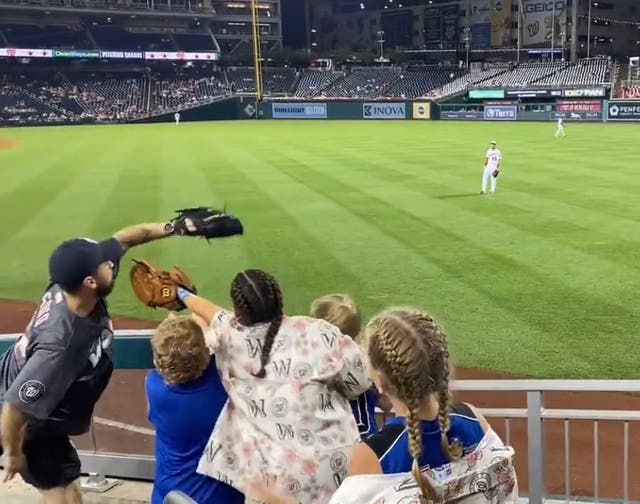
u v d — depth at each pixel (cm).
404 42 9662
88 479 412
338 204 1703
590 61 6500
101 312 300
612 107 4850
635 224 1379
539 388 322
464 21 8869
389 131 4303
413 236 1344
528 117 5244
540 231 1347
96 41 7794
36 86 6969
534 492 342
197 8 8325
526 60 8344
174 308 335
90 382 293
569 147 3002
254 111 6575
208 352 287
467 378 710
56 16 7675
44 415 280
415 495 203
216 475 285
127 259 1234
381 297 984
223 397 289
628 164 2345
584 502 379
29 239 1427
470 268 1110
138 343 361
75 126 5866
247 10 9319
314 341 281
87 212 1689
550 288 991
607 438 575
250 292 280
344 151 3031
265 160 2725
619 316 871
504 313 898
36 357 278
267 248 1290
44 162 2820
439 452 207
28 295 1079
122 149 3362
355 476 206
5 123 5997
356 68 7944
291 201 1766
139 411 522
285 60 8531
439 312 910
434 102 5744
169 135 4312
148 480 408
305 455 274
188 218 339
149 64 7894
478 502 211
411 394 201
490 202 1670
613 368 723
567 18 7894
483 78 6800
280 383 277
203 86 7556
